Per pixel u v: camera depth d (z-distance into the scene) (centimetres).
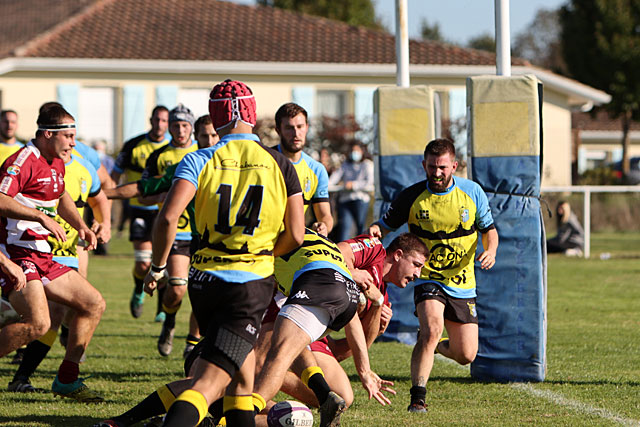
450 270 1911
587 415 1697
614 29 10462
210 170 1284
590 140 13675
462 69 8525
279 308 1587
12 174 1672
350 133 7738
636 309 3369
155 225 1277
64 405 1791
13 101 8069
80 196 2098
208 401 1216
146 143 3080
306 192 2091
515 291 2098
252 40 8894
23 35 9712
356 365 1573
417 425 1616
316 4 14712
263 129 7806
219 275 1263
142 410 1399
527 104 2133
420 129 2678
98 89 8294
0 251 1692
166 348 2406
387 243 2709
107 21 8912
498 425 1611
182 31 8950
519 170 2131
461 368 2302
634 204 7012
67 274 1772
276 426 1473
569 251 5634
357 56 8675
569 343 2617
